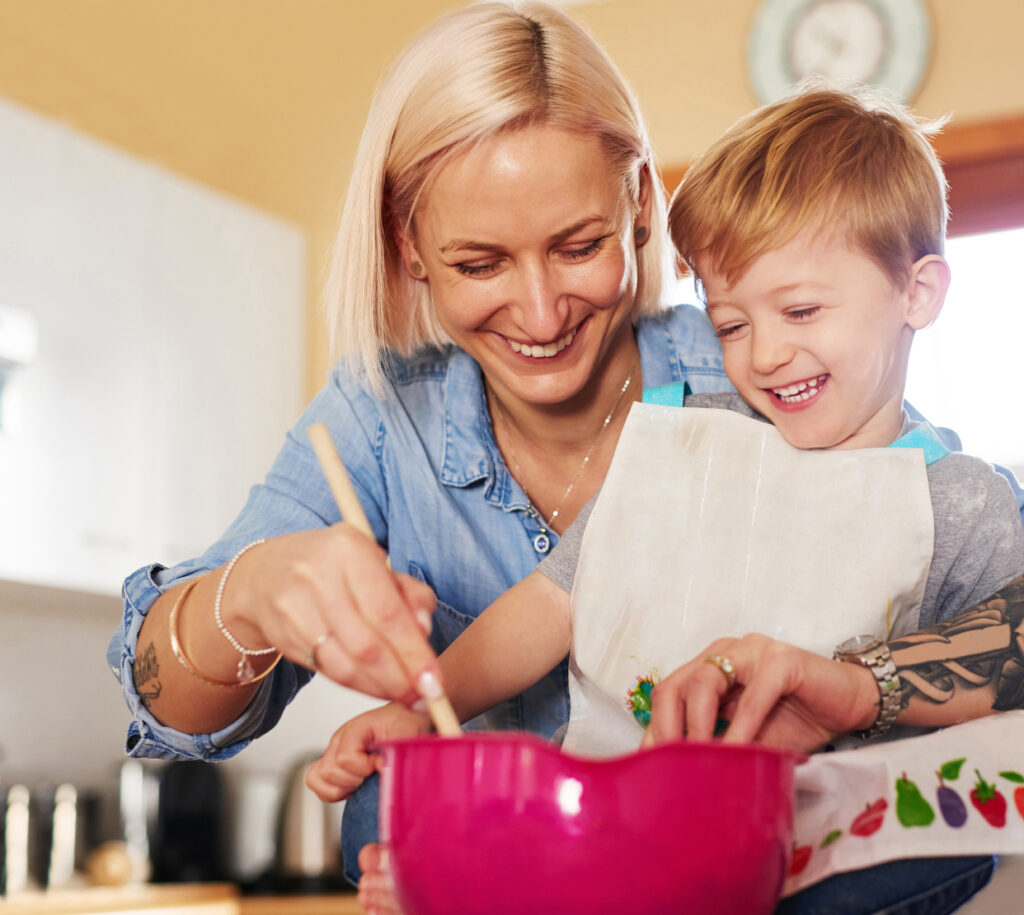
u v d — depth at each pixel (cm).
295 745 311
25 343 229
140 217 265
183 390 270
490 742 44
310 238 310
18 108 240
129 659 87
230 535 109
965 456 90
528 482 115
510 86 86
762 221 89
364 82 310
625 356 111
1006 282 270
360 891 60
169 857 271
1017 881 56
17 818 242
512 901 43
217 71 308
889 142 94
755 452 84
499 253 90
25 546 231
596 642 82
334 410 118
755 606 81
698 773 43
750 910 44
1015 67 257
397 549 116
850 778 57
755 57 273
